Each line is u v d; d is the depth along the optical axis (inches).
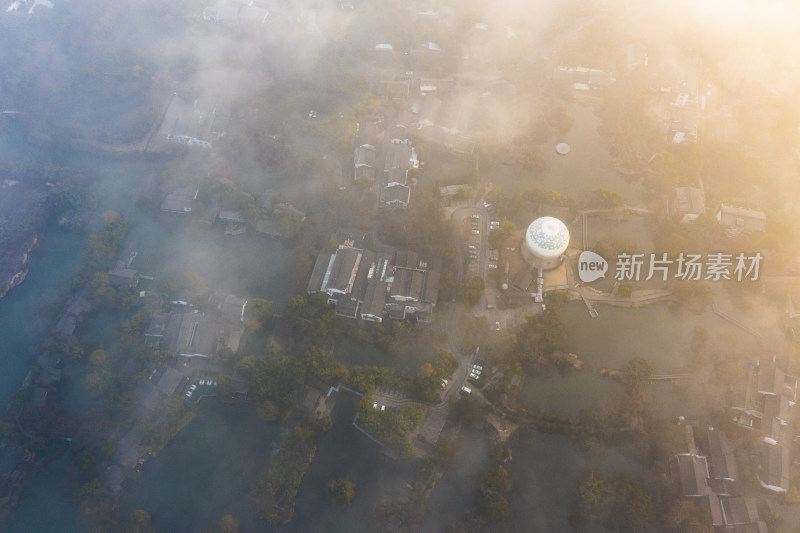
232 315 5590.6
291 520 4559.5
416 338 5418.3
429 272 5679.1
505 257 5846.5
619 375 5103.3
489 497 4436.5
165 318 5629.9
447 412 4972.9
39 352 5546.3
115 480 4756.4
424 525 4478.3
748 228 5836.6
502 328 5433.1
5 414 5152.6
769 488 4458.7
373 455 4845.0
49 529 4658.0
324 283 5723.4
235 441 4992.6
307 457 4798.2
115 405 5039.4
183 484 4783.5
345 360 5383.9
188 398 5216.5
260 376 5103.3
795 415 4781.0
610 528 4382.4
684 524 4217.5
